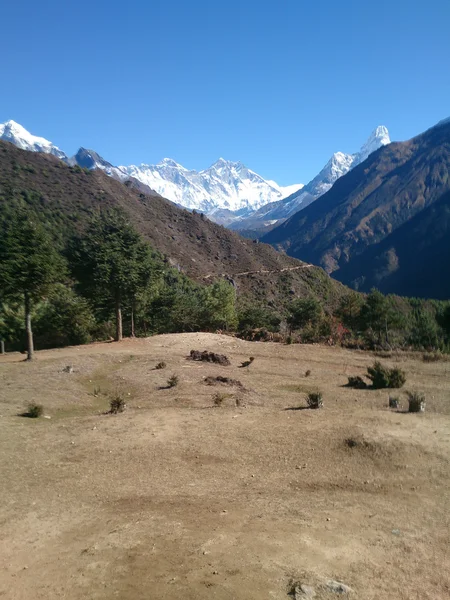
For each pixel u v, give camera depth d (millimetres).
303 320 40344
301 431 10117
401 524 6230
